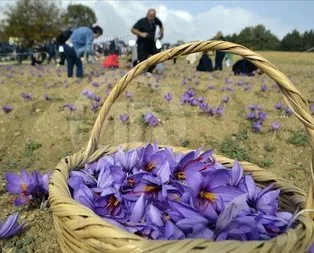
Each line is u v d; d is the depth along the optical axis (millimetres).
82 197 1420
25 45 41906
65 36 9969
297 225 1231
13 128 4574
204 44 1606
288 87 1394
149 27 8766
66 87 8062
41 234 2186
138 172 1552
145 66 1775
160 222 1331
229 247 1052
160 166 1639
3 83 9523
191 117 4934
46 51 24125
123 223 1346
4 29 42406
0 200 2602
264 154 3809
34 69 15414
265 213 1413
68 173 1656
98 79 9016
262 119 4559
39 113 5324
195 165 1570
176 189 1457
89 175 1653
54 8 42562
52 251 2055
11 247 2064
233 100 6520
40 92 7523
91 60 19719
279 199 1656
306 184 3113
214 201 1376
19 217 2340
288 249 1106
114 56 15406
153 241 1084
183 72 13195
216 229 1188
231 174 1552
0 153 3822
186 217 1251
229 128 4559
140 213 1378
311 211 1323
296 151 3910
